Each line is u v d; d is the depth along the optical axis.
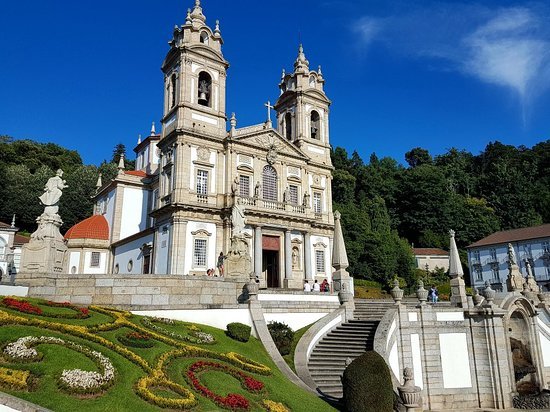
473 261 71.88
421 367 21.30
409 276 61.00
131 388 10.45
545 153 98.06
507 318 22.95
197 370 12.75
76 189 71.81
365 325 21.80
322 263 43.56
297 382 15.34
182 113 38.19
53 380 9.69
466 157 112.00
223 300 20.50
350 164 92.31
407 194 83.44
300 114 46.62
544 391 23.55
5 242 54.12
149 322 15.77
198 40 40.66
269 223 39.28
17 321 12.05
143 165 56.38
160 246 37.59
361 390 13.62
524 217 81.62
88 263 46.78
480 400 21.58
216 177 38.62
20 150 80.94
